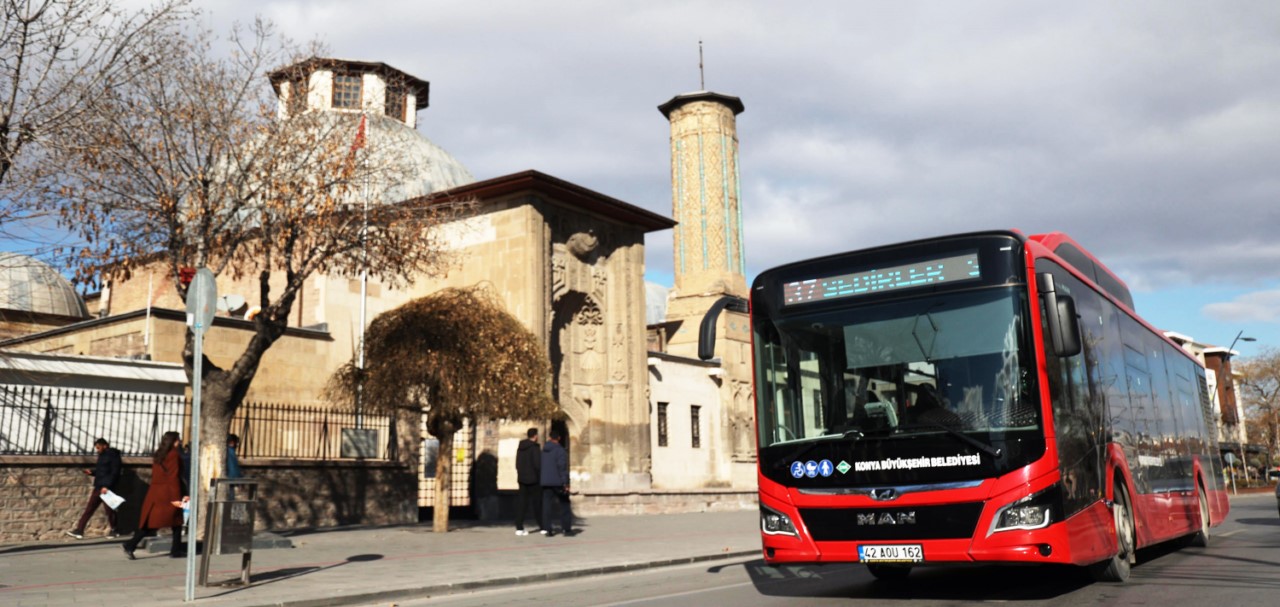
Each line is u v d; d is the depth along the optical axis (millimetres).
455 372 19938
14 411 17938
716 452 39938
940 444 9039
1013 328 9148
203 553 11672
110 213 16328
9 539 16797
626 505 31891
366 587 11844
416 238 19047
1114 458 10984
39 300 34438
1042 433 8805
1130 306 14102
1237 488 66438
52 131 14594
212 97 17172
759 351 10383
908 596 10289
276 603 10523
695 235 48312
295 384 27734
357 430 23406
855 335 9828
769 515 9867
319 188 17594
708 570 14945
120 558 14617
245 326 26891
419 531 20906
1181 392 16141
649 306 58438
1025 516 8648
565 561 15414
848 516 9352
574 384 32594
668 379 37875
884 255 9969
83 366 18969
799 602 10062
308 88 18766
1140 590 10117
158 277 36500
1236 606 8820
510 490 27516
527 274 29953
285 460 21094
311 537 18891
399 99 41812
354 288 31688
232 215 17141
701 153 49125
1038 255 9695
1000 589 10633
